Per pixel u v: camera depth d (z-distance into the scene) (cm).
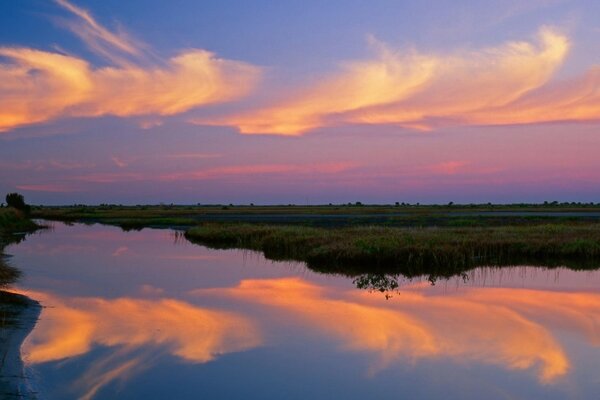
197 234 4166
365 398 871
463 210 11538
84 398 833
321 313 1473
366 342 1180
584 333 1262
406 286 1939
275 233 3428
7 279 1973
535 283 2003
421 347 1146
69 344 1113
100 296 1678
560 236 2948
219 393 877
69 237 4450
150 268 2411
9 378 875
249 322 1356
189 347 1121
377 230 3419
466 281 2048
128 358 1036
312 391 894
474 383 940
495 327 1316
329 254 2462
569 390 912
